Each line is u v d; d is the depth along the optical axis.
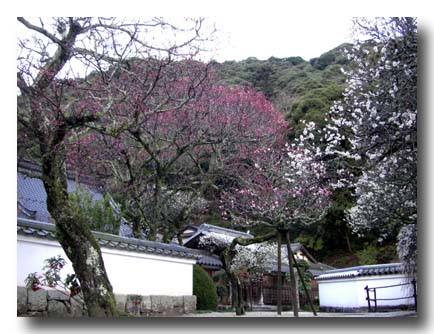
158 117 7.53
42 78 3.56
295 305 5.11
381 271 6.72
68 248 3.22
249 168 8.41
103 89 4.02
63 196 3.29
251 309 8.02
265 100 9.28
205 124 8.25
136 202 7.99
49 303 4.07
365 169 4.77
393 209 4.74
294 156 6.63
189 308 6.00
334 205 8.02
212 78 8.27
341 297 7.44
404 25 3.95
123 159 8.02
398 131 3.96
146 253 5.40
